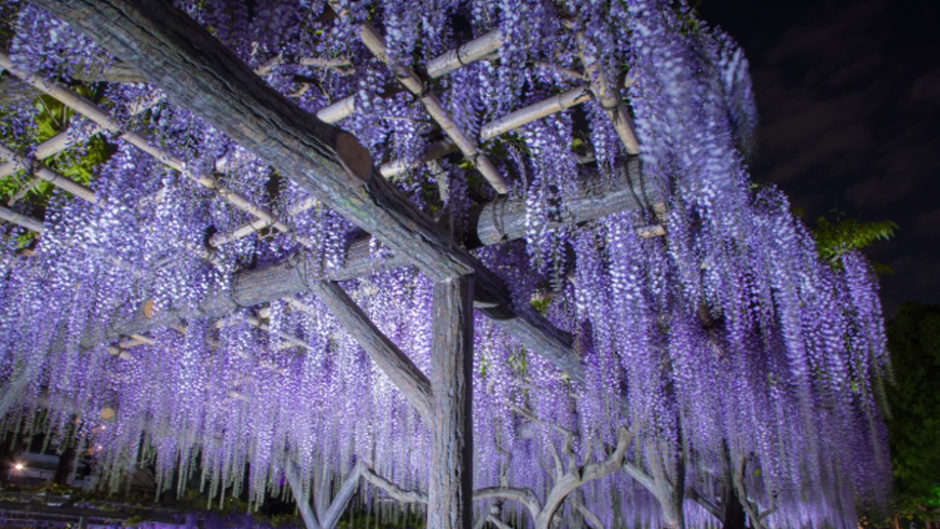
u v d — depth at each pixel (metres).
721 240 4.11
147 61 1.76
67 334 5.06
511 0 2.35
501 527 7.30
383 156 3.33
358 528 11.09
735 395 5.45
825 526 8.45
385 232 2.95
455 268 3.33
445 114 2.66
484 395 5.82
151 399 7.51
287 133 2.19
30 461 10.59
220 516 8.23
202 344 5.94
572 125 3.16
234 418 8.68
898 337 11.29
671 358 4.98
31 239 4.55
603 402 4.79
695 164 2.43
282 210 3.65
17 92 2.54
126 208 3.64
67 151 3.53
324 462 8.41
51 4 1.57
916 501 11.05
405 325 5.07
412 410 6.95
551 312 5.22
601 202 3.05
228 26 2.62
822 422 5.77
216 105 1.97
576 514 8.89
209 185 3.34
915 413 10.90
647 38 2.28
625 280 4.03
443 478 3.02
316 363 6.26
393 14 2.46
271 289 4.03
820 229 5.41
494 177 3.26
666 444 5.10
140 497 9.24
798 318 4.89
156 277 4.48
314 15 2.63
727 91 2.35
